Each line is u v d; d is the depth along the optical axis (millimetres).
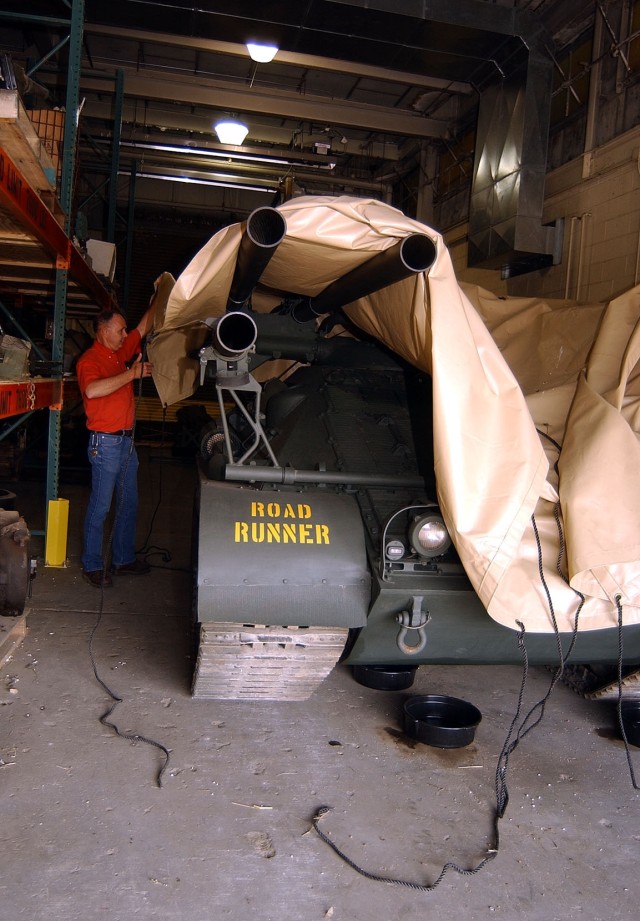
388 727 3535
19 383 4281
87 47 9844
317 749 3268
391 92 10602
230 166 12820
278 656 3236
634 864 2623
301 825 2707
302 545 3115
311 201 2986
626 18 6961
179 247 16312
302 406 4051
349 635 3379
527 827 2803
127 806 2736
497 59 7961
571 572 2961
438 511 3227
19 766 2955
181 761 3076
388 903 2336
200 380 3547
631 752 3439
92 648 4227
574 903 2396
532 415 3686
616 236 6934
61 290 5602
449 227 11023
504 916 2316
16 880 2305
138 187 15367
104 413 5168
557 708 3873
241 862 2475
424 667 4340
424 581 3070
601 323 3797
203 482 3443
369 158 13250
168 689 3758
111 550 5703
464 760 3275
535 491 2969
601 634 3211
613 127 7109
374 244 3062
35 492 8609
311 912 2270
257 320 4238
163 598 5211
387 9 7062
